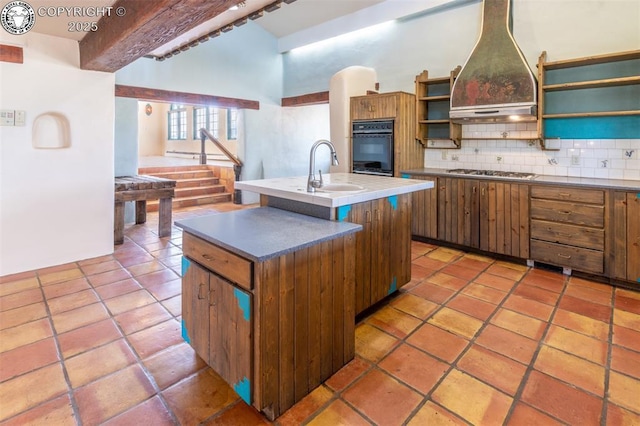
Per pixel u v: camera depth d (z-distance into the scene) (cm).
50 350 222
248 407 177
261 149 747
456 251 429
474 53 404
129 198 449
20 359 212
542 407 175
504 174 409
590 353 219
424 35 512
